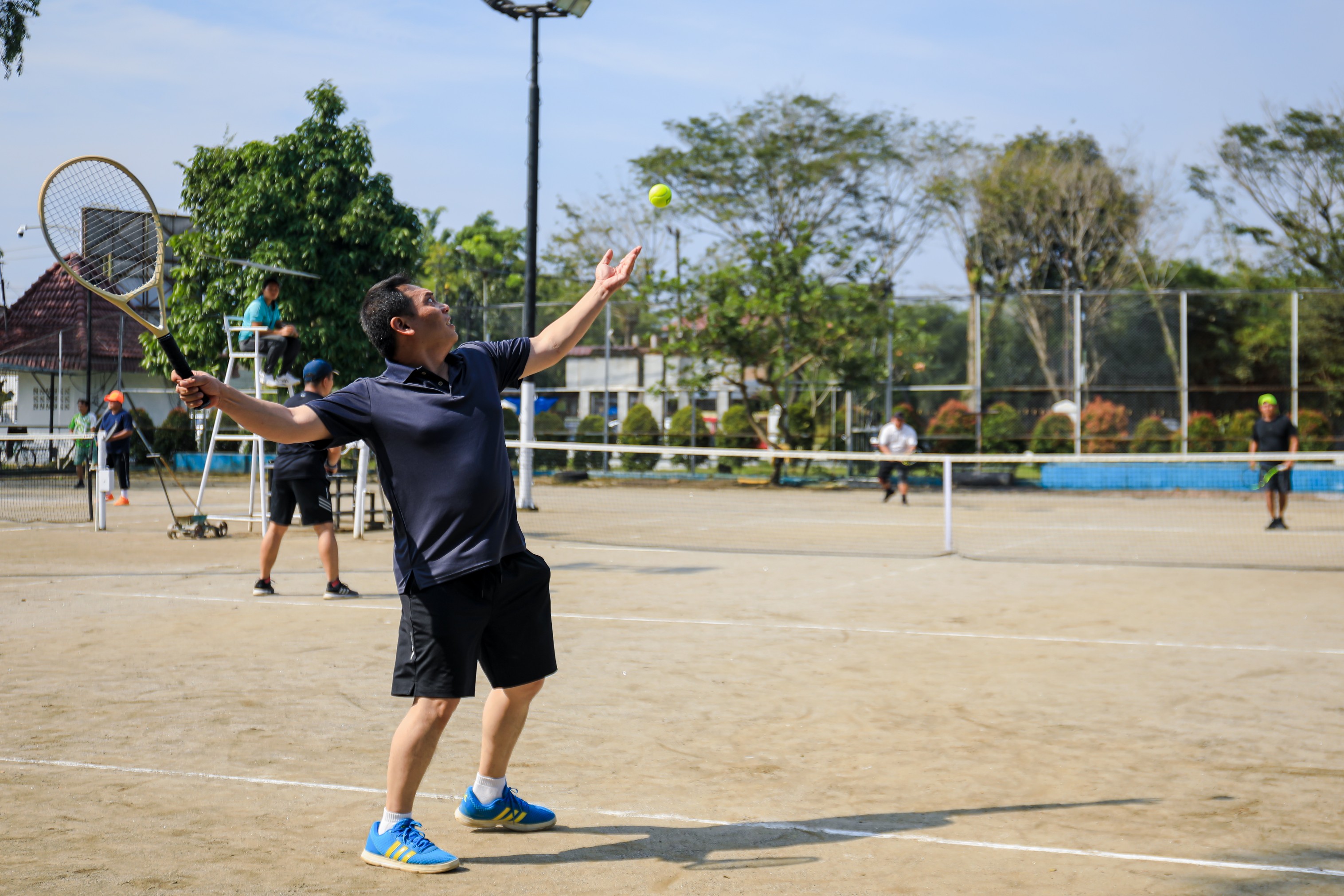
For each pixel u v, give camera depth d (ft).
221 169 94.32
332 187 92.48
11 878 10.93
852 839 12.51
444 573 11.43
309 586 33.19
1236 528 58.34
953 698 19.63
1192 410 89.61
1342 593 33.40
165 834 12.41
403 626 11.78
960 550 46.37
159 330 10.61
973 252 142.41
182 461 102.01
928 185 138.51
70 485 81.61
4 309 119.14
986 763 15.65
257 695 19.33
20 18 73.61
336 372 92.84
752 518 62.18
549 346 13.16
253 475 50.42
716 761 15.74
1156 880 11.22
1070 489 88.99
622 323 101.91
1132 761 15.76
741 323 90.58
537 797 14.07
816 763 15.65
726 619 28.07
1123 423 90.53
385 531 51.67
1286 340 88.12
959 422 92.63
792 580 35.96
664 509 68.39
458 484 11.45
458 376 11.84
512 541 12.15
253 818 13.02
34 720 17.48
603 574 37.14
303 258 90.38
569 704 19.06
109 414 67.97
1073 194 139.13
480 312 106.52
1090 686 20.66
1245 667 22.44
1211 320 89.35
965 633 26.37
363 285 92.17
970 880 11.19
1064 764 15.61
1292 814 13.42
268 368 47.80
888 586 34.81
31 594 31.30
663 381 95.71
